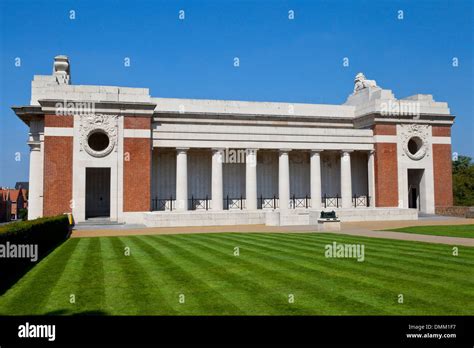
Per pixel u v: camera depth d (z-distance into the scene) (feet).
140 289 45.50
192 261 62.85
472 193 262.26
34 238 69.26
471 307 37.88
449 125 200.85
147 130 162.40
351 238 95.81
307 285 46.29
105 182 182.70
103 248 81.41
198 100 198.29
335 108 212.64
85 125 156.97
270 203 194.18
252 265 58.65
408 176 211.61
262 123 199.82
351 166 205.67
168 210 179.01
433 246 79.25
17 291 45.73
